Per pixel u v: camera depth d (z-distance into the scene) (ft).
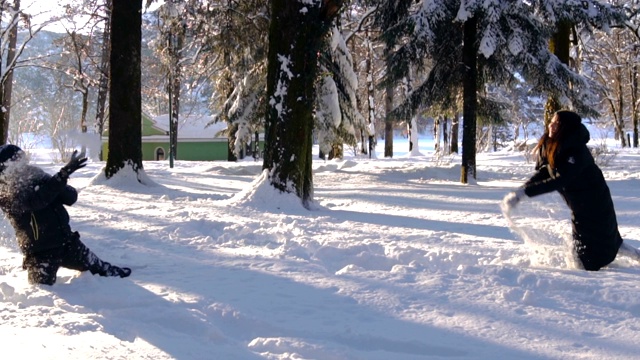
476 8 54.75
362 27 94.32
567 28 65.92
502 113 70.33
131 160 50.03
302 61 37.47
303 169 38.06
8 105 104.32
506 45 57.93
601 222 19.21
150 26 99.09
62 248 17.76
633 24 80.28
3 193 17.10
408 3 61.16
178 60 92.48
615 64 150.30
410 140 141.28
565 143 19.07
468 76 59.72
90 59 115.65
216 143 175.94
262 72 76.69
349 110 74.33
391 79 62.90
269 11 67.62
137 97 50.34
